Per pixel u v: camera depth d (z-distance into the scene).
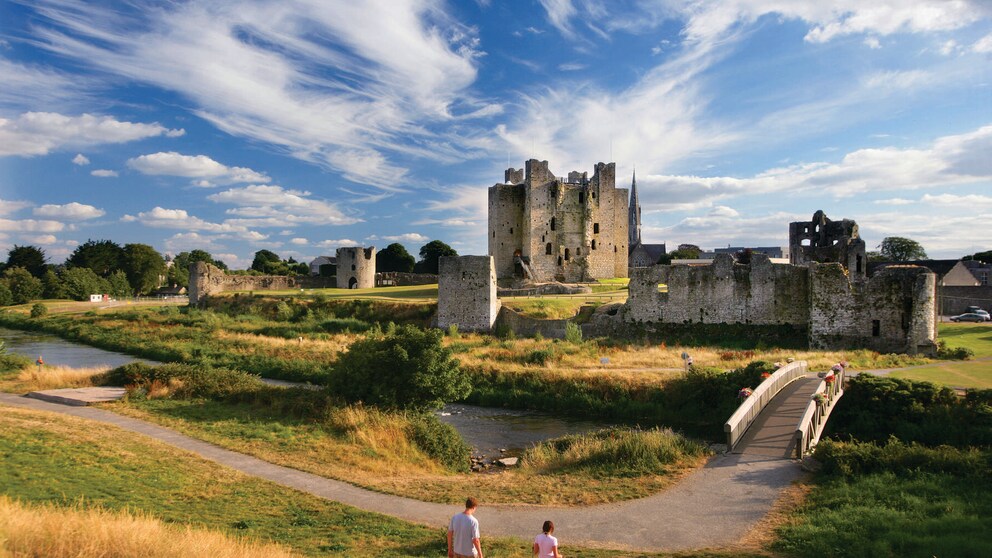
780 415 25.97
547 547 11.60
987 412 26.39
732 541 14.82
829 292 46.62
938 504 16.22
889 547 13.25
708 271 53.84
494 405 39.25
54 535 11.39
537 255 88.38
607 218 93.25
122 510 14.05
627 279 92.62
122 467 19.20
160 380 34.16
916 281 41.38
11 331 80.31
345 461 22.58
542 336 58.53
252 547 12.64
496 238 91.94
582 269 89.81
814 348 47.09
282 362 48.59
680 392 35.38
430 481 21.05
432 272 131.62
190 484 18.45
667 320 55.41
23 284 115.19
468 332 63.25
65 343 66.56
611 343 52.72
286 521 15.88
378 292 88.44
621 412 35.62
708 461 21.72
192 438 24.41
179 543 11.97
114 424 25.83
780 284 50.91
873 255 124.56
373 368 30.23
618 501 18.27
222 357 52.22
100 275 142.62
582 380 39.00
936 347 40.59
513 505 18.12
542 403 38.19
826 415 25.73
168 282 165.38
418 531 15.42
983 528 14.09
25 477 17.05
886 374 33.91
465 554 11.95
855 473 19.39
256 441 24.39
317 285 104.50
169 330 67.00
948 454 20.12
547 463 24.36
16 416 25.48
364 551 13.61
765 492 18.38
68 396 31.14
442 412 37.56
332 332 65.94
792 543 14.26
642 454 22.78
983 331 50.31
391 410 28.39
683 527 15.91
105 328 71.75
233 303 85.75
